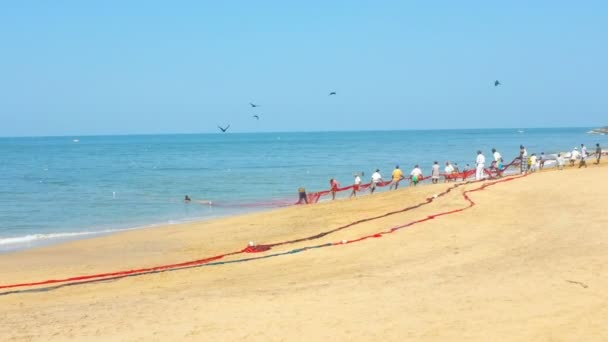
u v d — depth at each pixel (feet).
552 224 57.62
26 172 216.74
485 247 49.70
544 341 26.68
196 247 64.95
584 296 33.19
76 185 161.27
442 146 422.82
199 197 129.29
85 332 31.42
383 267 44.98
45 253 65.10
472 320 30.12
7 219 97.71
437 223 61.98
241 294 38.45
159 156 351.87
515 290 35.27
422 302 33.88
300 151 393.09
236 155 352.28
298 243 59.16
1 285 48.37
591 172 103.91
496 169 116.06
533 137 610.65
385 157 289.33
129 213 105.09
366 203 87.25
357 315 31.99
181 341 29.12
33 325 33.47
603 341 26.35
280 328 30.37
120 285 45.85
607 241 48.11
